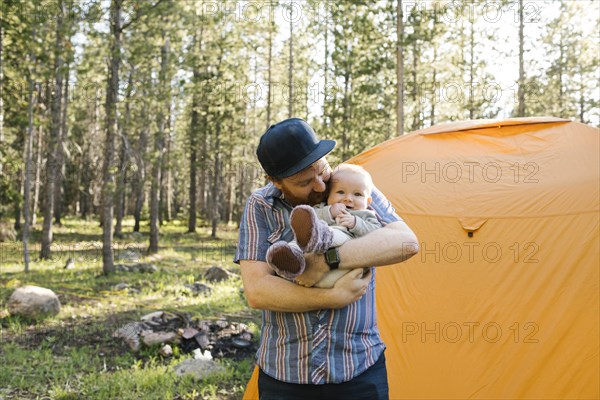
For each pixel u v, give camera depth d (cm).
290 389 212
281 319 215
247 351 673
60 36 1259
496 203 418
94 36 1240
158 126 1842
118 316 838
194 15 1409
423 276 419
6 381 541
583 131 430
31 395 511
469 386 394
